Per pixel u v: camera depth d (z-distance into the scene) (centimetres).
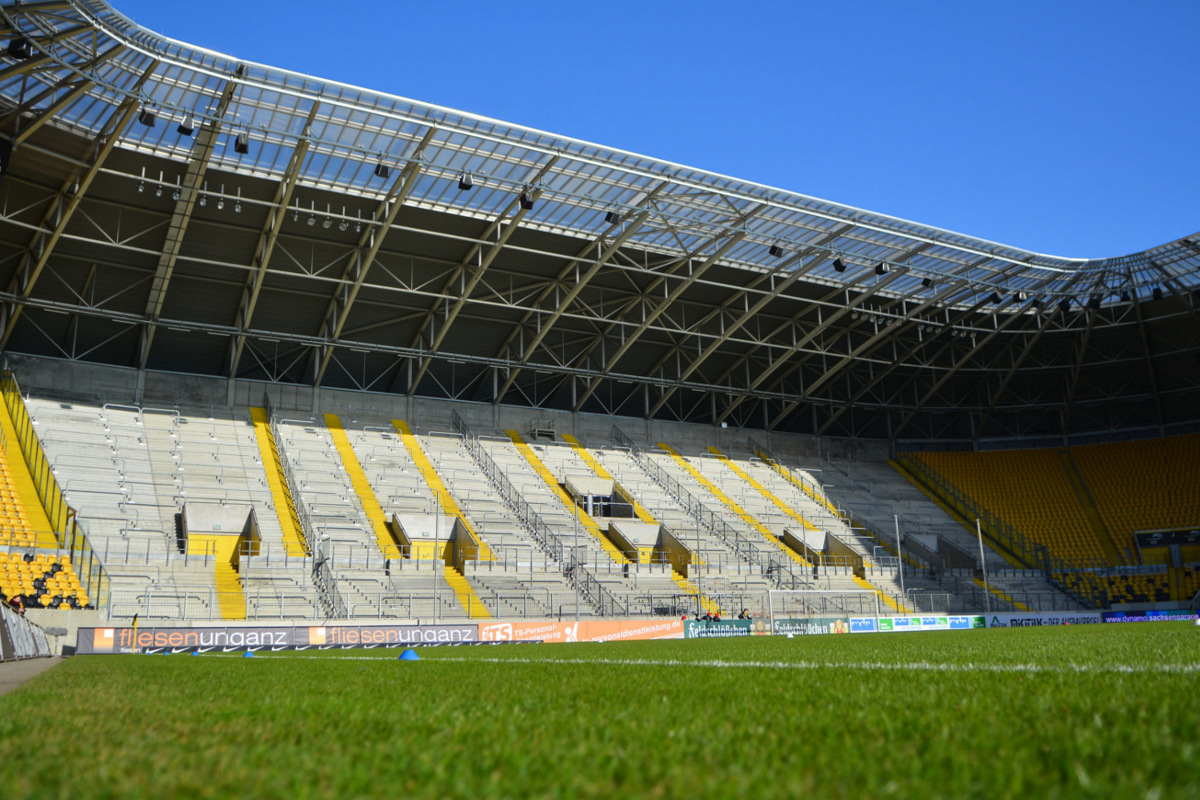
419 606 3856
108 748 333
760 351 6128
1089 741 301
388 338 5112
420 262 4566
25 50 2755
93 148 3522
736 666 964
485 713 449
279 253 4294
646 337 5706
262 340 4922
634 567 4703
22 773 276
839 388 6812
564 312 5178
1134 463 6738
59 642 2806
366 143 3694
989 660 967
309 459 4859
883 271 4697
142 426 4597
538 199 4200
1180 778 240
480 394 5806
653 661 1189
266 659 1827
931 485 7100
